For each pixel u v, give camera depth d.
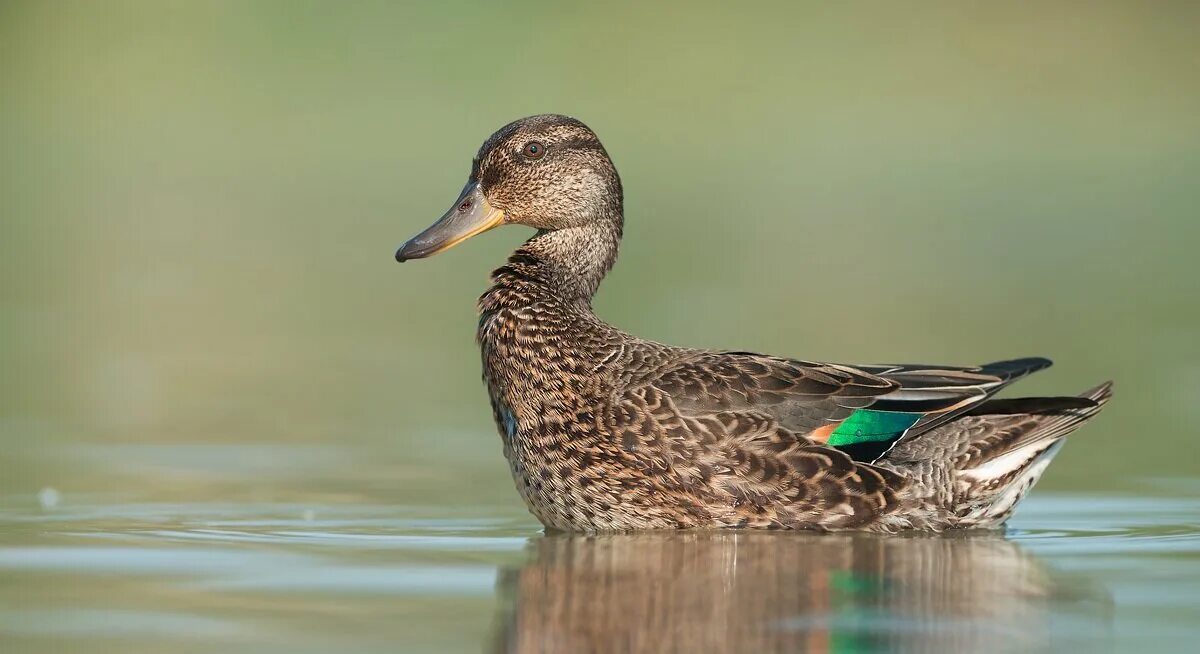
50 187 30.95
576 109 33.03
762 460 10.13
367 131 34.38
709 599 8.12
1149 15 36.22
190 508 10.97
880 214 27.94
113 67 35.91
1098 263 23.97
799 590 8.34
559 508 10.41
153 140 34.56
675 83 34.00
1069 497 11.53
